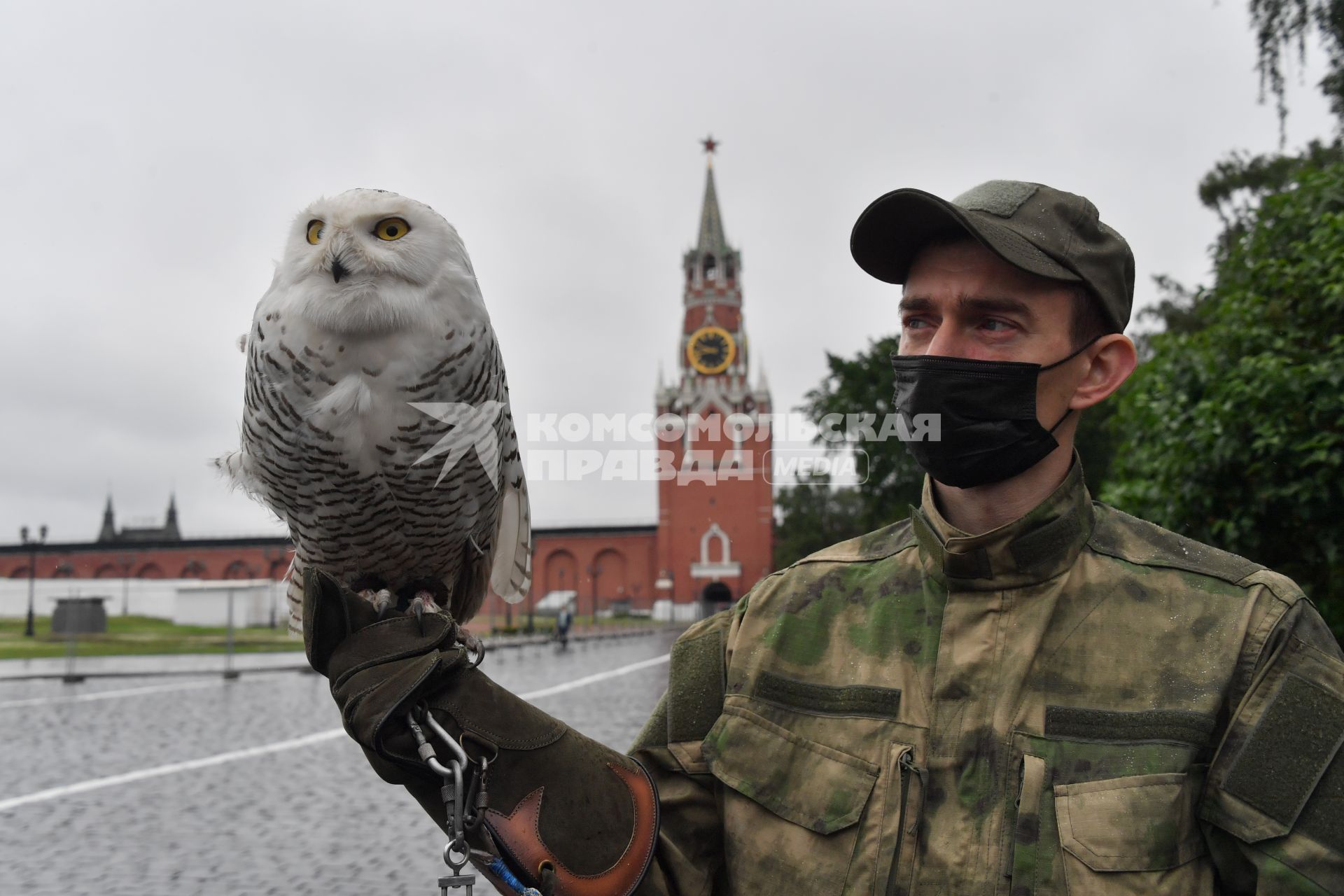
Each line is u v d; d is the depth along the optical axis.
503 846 1.58
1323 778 1.38
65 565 72.38
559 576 74.62
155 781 8.88
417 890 5.65
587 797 1.63
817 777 1.59
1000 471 1.65
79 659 25.55
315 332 2.03
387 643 1.69
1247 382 5.43
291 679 19.80
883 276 1.79
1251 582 1.54
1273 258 6.11
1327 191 6.07
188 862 6.25
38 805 7.91
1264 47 7.69
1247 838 1.37
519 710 1.67
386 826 7.19
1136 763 1.43
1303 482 5.01
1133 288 1.71
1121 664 1.51
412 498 2.26
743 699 1.70
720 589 70.44
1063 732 1.48
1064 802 1.43
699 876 1.72
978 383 1.62
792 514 49.69
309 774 9.23
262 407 2.14
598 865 1.61
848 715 1.62
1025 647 1.54
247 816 7.53
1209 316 7.22
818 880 1.52
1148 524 1.71
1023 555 1.57
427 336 2.05
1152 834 1.38
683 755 1.75
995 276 1.63
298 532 2.45
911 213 1.64
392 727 1.61
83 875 5.96
